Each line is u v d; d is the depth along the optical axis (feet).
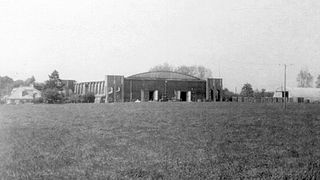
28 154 38.83
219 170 34.42
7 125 53.01
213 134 45.93
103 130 49.55
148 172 33.99
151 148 40.45
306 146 41.37
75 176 32.83
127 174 33.06
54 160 36.86
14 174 33.83
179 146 41.50
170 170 34.78
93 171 34.86
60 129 50.24
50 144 42.04
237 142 43.24
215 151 39.47
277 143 42.45
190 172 33.68
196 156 37.73
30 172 34.53
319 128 49.26
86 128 51.21
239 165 35.68
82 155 38.63
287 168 35.01
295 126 51.78
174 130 48.75
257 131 47.88
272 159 37.09
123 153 38.78
